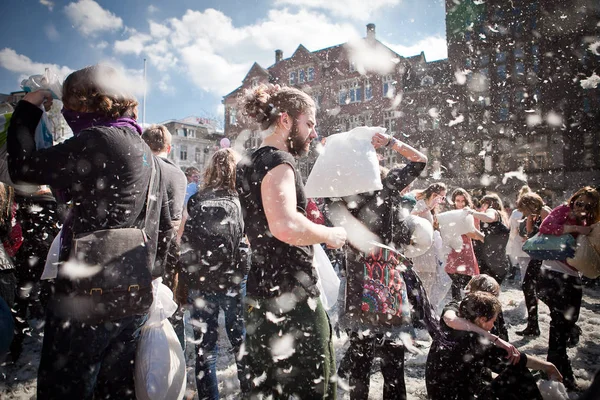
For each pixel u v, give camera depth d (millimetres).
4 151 1909
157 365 1590
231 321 2336
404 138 24156
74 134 1478
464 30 22906
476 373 2033
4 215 2959
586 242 2648
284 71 30625
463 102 22688
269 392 1335
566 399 1956
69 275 1269
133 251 1356
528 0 20984
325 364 1300
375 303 1889
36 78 1551
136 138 1506
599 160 19688
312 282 1333
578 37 19781
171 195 2010
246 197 1371
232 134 30891
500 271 4094
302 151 1457
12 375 2891
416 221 2510
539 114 20719
